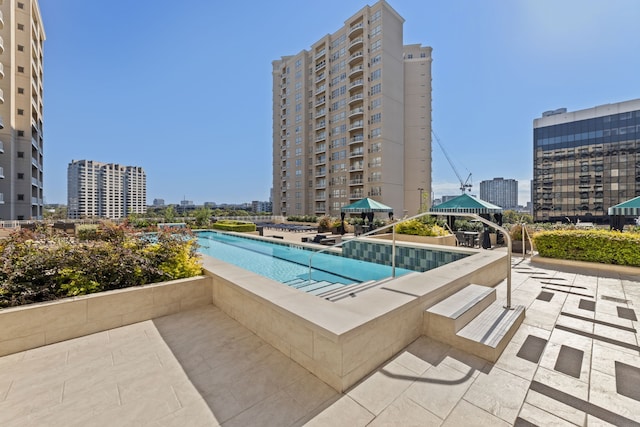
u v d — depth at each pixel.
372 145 34.59
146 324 3.36
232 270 4.13
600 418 1.83
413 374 2.31
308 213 43.19
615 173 51.81
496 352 2.51
